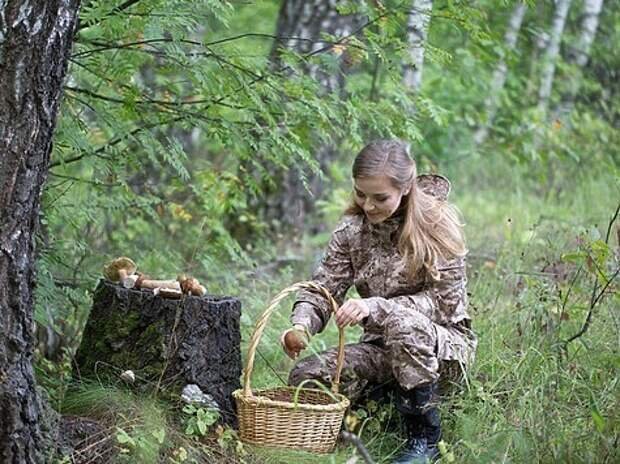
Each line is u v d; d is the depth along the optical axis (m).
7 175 3.68
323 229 9.41
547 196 11.27
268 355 5.62
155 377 4.43
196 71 4.95
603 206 9.91
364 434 4.57
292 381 4.61
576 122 12.05
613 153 11.83
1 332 3.70
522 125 11.28
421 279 4.58
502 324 5.55
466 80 9.94
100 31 5.18
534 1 5.62
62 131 4.76
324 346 5.75
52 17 3.71
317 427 4.25
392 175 4.36
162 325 4.45
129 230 7.34
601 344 5.16
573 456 4.15
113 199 6.10
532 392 4.54
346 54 5.68
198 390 4.45
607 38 14.06
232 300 4.58
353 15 8.28
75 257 6.24
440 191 4.73
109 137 5.86
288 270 7.27
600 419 4.07
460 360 4.52
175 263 6.87
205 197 6.82
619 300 5.06
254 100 4.98
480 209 10.42
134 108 5.22
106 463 4.04
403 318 4.36
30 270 3.80
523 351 5.02
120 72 5.05
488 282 6.51
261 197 8.96
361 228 4.68
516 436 4.20
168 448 4.18
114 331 4.49
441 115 6.33
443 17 5.54
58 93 3.82
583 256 4.94
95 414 4.30
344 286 4.76
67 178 5.31
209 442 4.34
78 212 5.64
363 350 4.64
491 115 12.07
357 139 5.63
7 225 3.69
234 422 4.54
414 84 8.35
